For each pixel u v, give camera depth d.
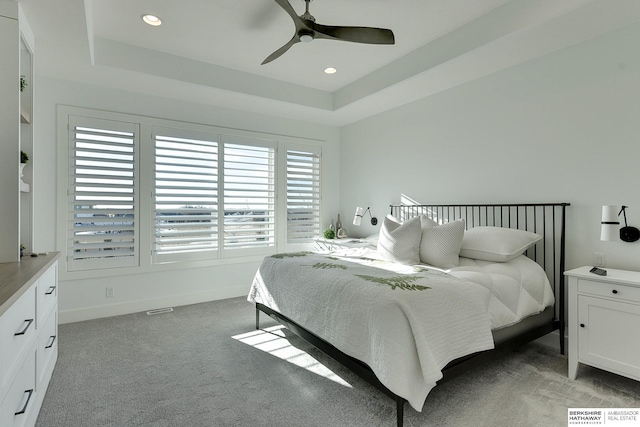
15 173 2.01
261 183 4.61
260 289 3.04
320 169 5.17
